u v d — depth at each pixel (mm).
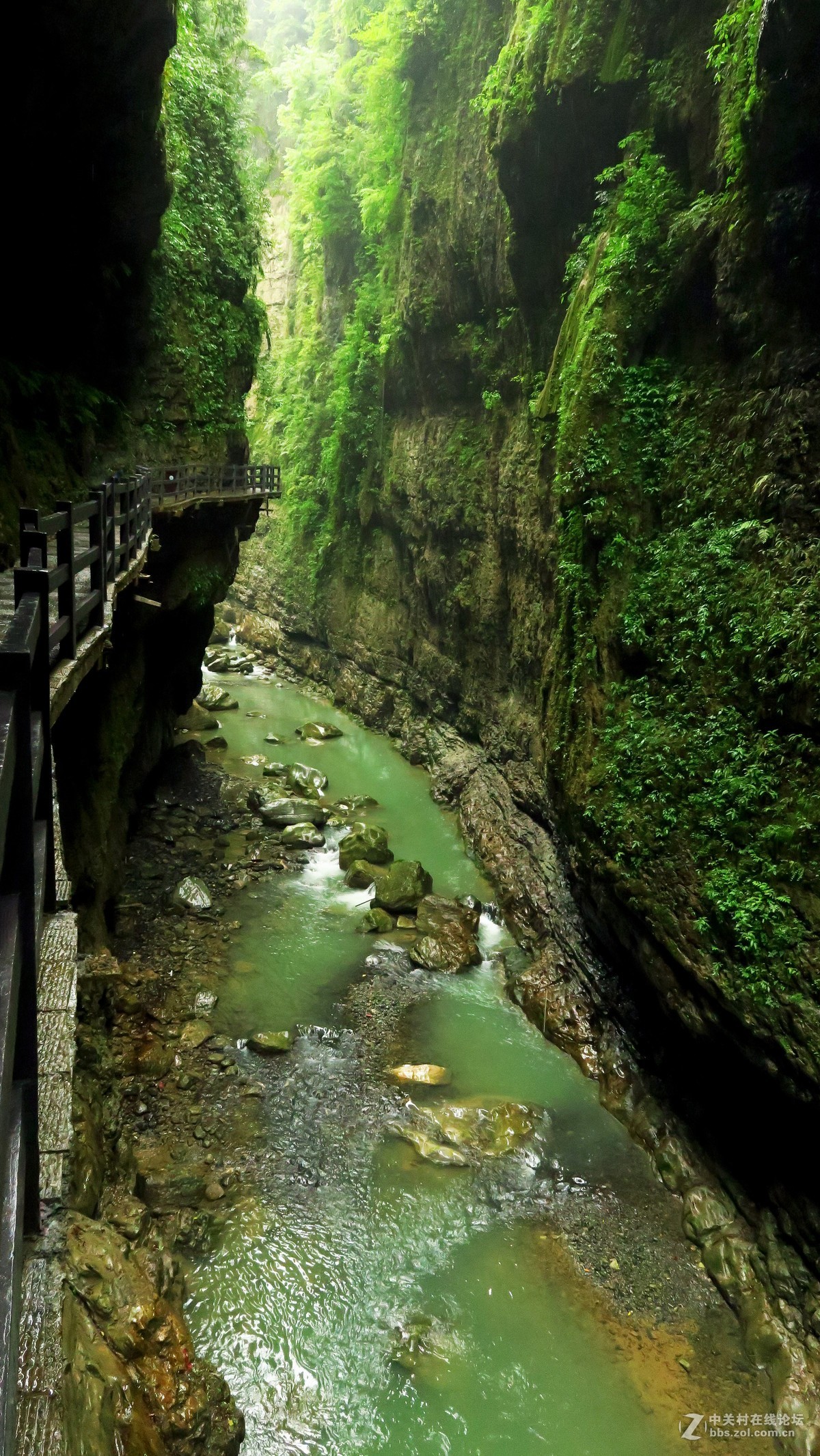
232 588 35094
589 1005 10727
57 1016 3330
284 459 31688
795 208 7473
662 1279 7457
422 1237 7793
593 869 9414
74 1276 4820
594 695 10016
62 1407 3043
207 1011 10797
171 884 13930
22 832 2115
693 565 8820
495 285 15820
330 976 11867
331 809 17688
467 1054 10398
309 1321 6898
